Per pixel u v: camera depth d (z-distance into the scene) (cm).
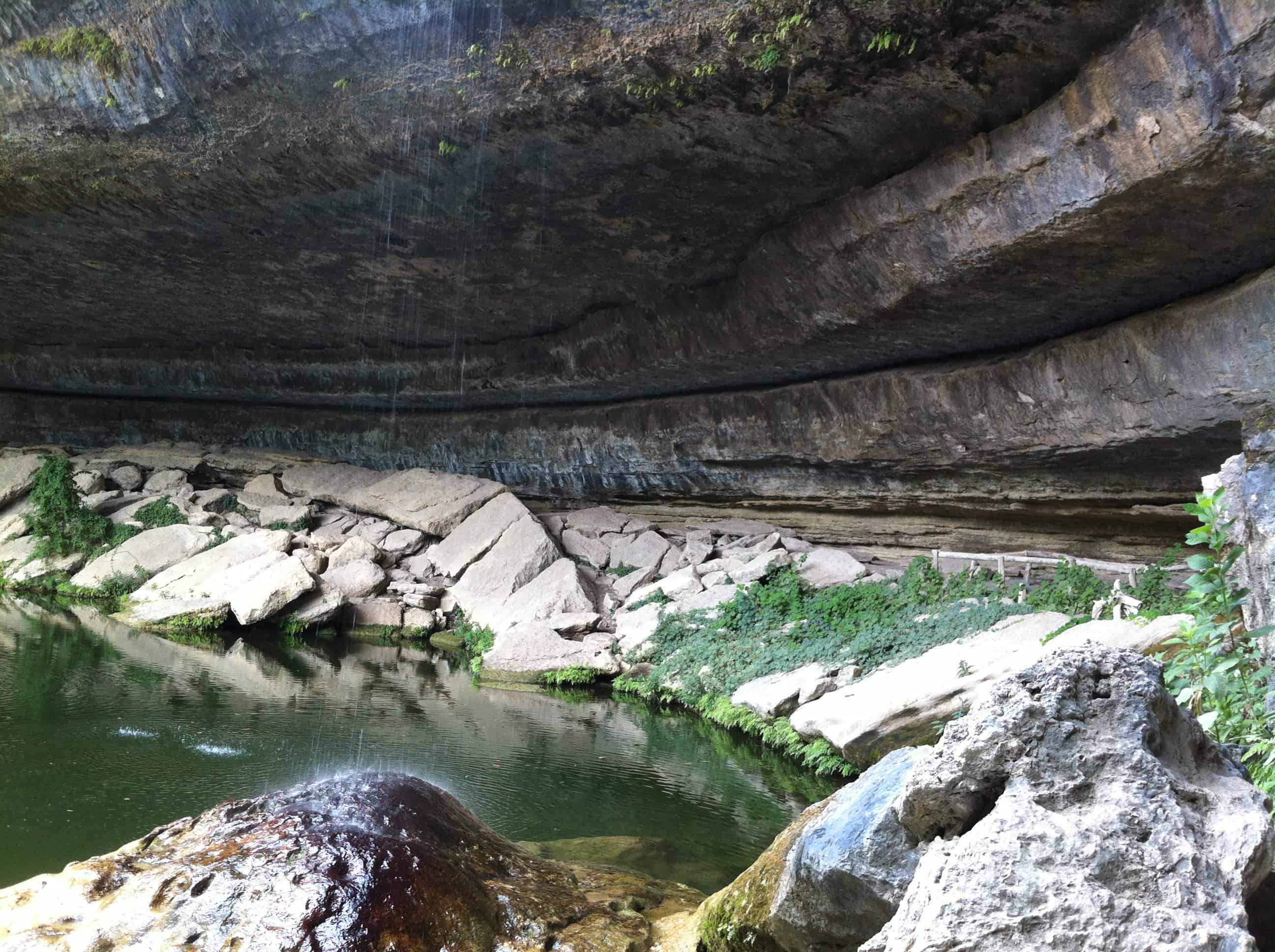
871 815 339
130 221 1320
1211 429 926
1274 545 539
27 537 2072
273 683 1352
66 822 771
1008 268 889
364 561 1861
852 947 358
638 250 1225
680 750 1120
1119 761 268
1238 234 777
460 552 1872
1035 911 234
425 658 1605
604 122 908
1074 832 248
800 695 1127
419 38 875
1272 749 443
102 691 1220
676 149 945
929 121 828
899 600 1321
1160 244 811
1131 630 882
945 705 926
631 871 668
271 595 1692
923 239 912
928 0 684
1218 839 254
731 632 1416
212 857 471
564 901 514
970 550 1474
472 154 1004
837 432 1414
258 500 2166
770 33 749
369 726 1143
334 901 438
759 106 841
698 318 1341
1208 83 636
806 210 1030
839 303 1085
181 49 978
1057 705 278
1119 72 685
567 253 1272
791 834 446
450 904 461
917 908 252
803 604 1422
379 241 1307
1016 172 791
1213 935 223
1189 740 294
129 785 871
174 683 1299
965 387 1185
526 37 841
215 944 416
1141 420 984
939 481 1384
